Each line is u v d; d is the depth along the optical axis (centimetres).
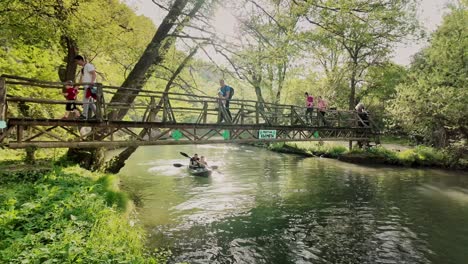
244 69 1391
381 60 3588
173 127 1141
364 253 880
